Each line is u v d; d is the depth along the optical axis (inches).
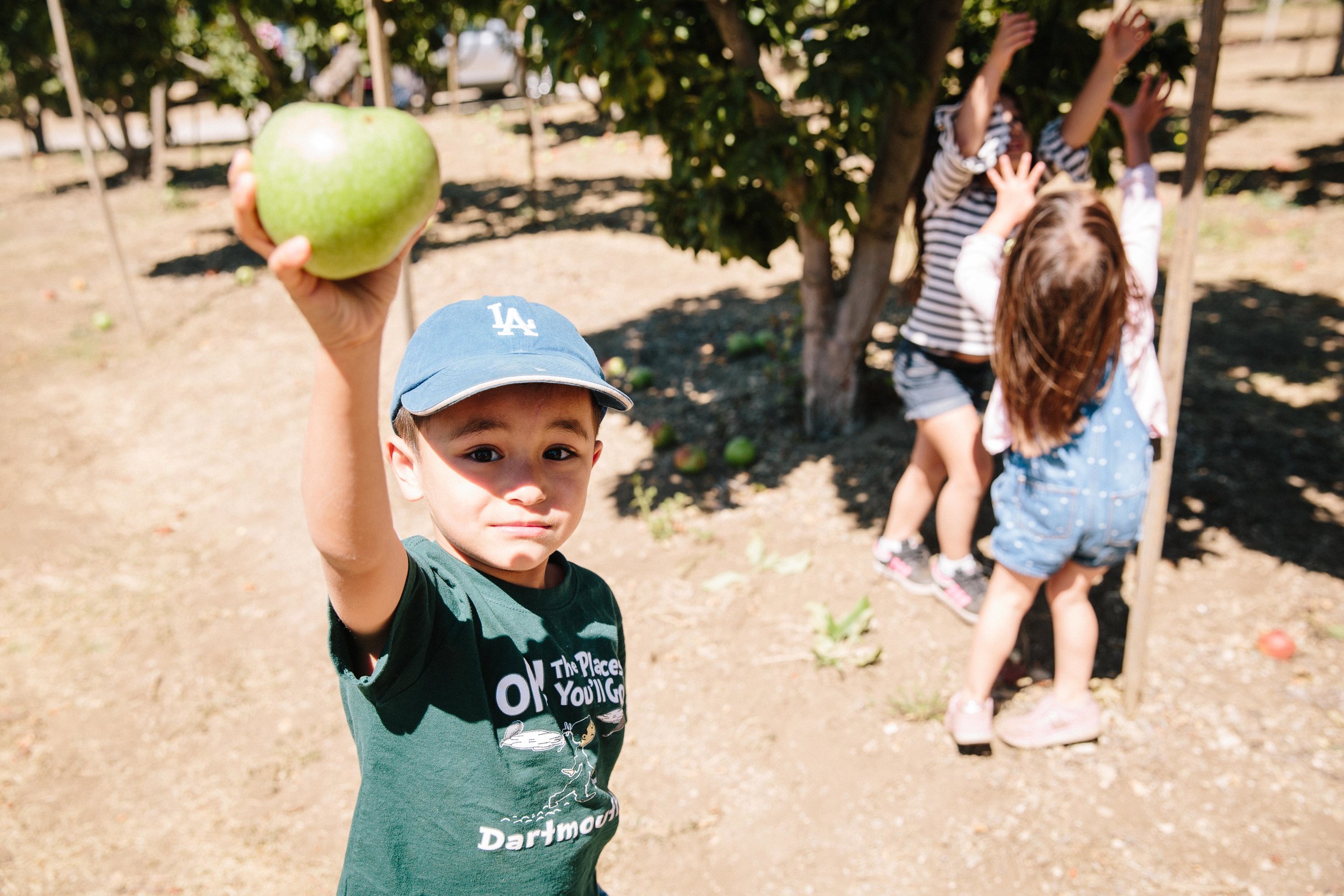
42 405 278.5
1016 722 130.0
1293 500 179.6
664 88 166.2
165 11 475.2
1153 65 177.0
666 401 247.9
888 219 193.3
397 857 50.8
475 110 836.0
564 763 53.5
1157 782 122.7
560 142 642.8
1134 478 112.0
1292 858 110.6
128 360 313.0
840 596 164.6
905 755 131.1
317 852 125.5
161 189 567.5
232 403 276.4
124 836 128.9
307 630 174.2
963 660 147.9
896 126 179.6
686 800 127.4
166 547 203.8
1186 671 141.1
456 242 407.8
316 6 374.9
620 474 215.8
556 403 50.5
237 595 185.5
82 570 195.0
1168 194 415.2
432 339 51.0
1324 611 150.5
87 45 458.6
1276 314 275.3
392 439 55.8
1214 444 201.0
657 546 185.0
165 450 249.1
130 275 409.4
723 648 155.3
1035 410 109.7
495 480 50.4
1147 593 127.9
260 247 37.8
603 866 117.7
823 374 213.0
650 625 161.8
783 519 189.6
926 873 113.2
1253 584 158.4
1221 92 722.8
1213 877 109.1
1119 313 104.6
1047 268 103.7
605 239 401.4
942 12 164.1
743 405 238.1
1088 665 126.2
